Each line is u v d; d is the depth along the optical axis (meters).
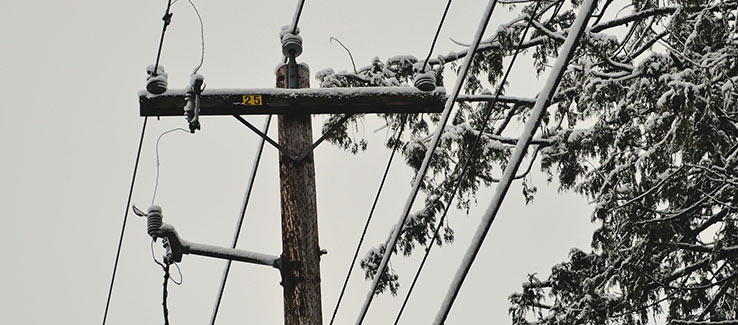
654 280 15.30
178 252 12.12
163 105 11.55
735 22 14.88
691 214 14.94
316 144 11.91
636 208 14.83
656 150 14.23
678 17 14.87
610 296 16.22
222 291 13.94
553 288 17.44
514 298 17.70
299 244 11.47
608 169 15.83
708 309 15.62
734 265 15.80
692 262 16.16
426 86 11.88
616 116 14.87
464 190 17.05
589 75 15.64
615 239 15.29
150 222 12.07
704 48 14.51
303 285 11.32
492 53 17.66
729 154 14.26
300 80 12.24
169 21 10.76
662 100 13.45
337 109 11.87
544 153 16.83
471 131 16.75
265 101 11.68
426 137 16.98
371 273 17.44
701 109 13.34
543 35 17.17
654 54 14.45
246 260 11.95
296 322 11.16
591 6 7.83
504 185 8.48
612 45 16.05
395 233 10.46
